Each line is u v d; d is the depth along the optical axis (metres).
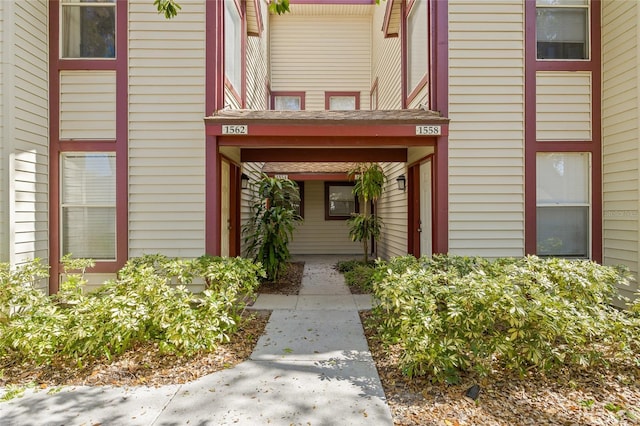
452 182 5.10
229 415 2.54
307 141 5.09
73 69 4.95
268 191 6.63
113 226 5.06
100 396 2.77
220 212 5.21
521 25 5.13
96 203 5.05
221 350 3.55
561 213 5.20
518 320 2.87
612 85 4.96
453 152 5.10
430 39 5.30
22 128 4.43
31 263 4.11
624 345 3.02
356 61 11.69
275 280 6.60
